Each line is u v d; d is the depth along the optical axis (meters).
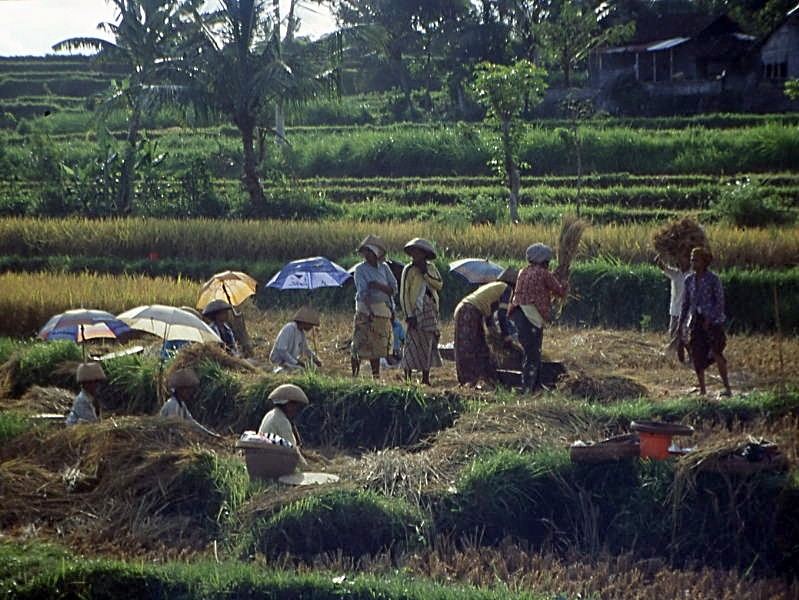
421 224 26.62
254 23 33.84
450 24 57.34
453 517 9.42
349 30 35.53
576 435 10.73
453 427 11.19
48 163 36.59
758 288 18.78
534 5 56.34
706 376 14.59
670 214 31.17
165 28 34.84
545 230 24.48
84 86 65.00
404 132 45.00
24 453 11.15
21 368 14.77
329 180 40.94
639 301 19.16
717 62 51.03
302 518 9.02
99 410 12.21
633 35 53.16
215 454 10.55
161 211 34.88
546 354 14.62
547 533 9.39
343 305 21.27
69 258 26.55
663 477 9.31
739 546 8.96
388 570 8.48
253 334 18.06
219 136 49.91
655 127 43.78
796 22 47.94
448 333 17.98
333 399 12.34
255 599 7.76
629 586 8.29
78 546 9.32
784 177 34.59
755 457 9.19
